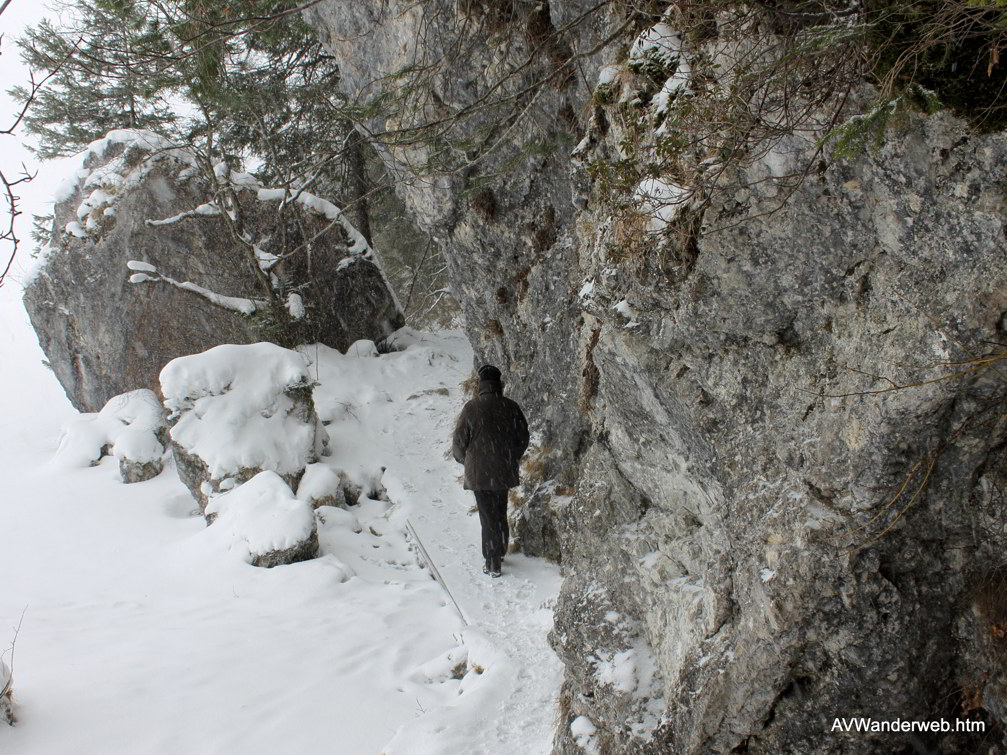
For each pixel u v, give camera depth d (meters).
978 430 2.29
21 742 3.85
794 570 2.49
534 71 5.27
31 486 8.98
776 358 2.77
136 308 10.45
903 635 2.43
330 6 6.75
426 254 15.61
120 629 5.32
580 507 4.29
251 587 6.09
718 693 2.75
